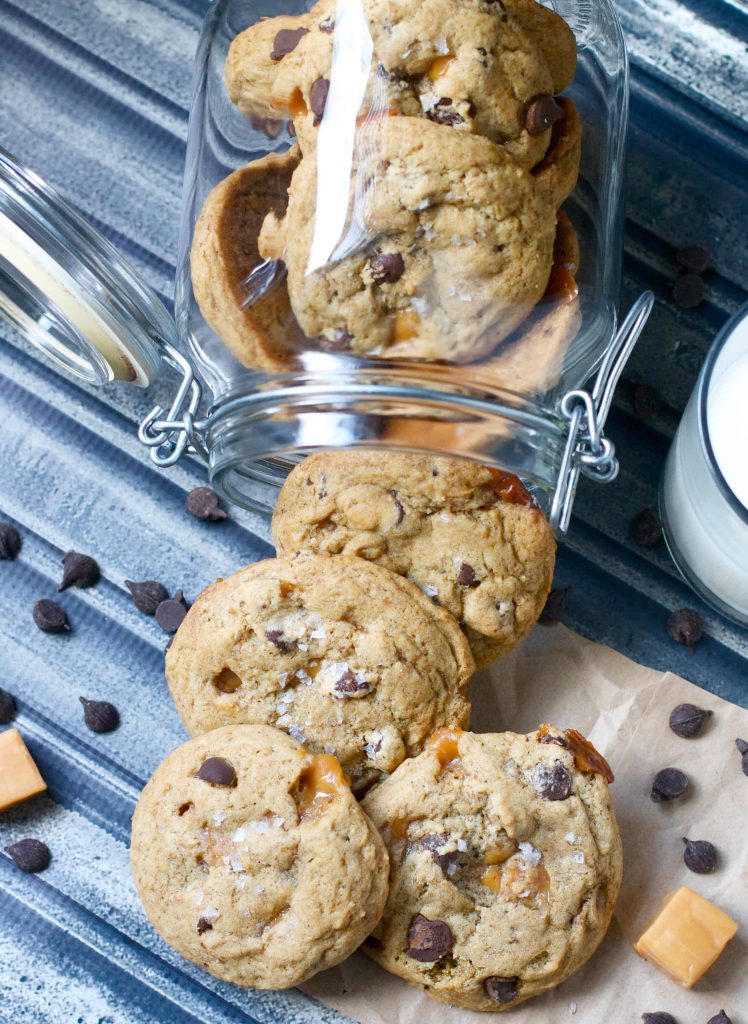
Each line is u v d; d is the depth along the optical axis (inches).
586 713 22.1
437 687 20.6
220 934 20.1
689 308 22.7
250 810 20.1
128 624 22.6
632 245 22.8
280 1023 21.6
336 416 19.2
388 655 20.4
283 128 19.4
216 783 20.1
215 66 20.2
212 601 20.8
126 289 21.1
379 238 18.6
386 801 20.4
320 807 20.1
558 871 20.4
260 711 20.6
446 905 20.3
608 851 20.6
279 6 19.8
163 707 22.5
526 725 22.1
